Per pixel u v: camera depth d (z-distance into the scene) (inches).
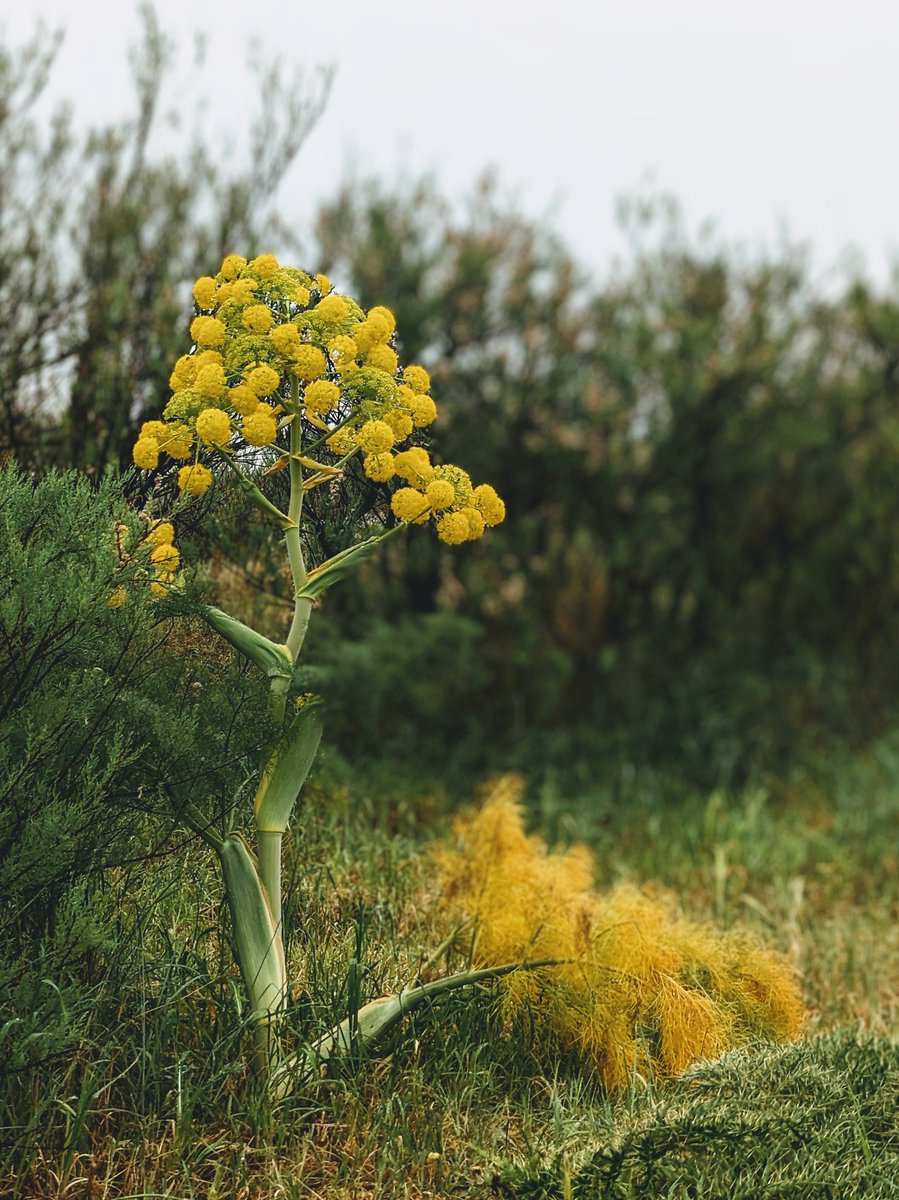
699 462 272.4
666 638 274.2
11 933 98.0
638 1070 114.5
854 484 283.4
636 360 263.9
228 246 198.2
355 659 191.3
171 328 161.2
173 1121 96.8
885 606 285.9
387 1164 97.8
